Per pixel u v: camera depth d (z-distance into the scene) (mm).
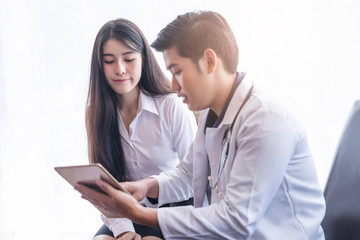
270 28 2137
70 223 2484
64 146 2428
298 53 2135
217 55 1135
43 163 2438
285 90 2158
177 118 1709
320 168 2180
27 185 2436
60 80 2375
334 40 2109
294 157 1102
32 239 2463
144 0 2250
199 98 1160
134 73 1600
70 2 2320
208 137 1222
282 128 1048
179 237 1081
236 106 1156
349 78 2119
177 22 1131
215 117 1297
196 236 1069
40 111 2396
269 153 1035
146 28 2260
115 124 1692
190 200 1637
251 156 1050
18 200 2436
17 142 2398
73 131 2416
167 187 1451
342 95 2133
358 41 2090
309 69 2139
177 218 1081
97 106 1665
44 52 2354
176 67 1134
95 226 2488
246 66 2168
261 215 1051
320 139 2168
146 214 1108
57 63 2361
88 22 2322
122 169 1720
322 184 2180
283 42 2137
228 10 2164
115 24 1595
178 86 1175
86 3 2311
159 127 1706
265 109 1073
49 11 2328
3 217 2424
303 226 1106
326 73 2129
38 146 2418
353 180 1146
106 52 1584
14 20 2320
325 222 1214
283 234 1098
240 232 1039
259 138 1043
